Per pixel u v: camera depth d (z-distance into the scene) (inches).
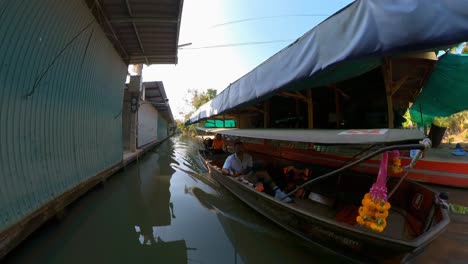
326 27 92.0
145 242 124.8
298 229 105.7
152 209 172.7
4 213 94.1
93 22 176.4
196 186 235.0
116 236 131.4
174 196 201.8
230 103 208.4
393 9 69.7
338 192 144.9
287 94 166.1
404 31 67.1
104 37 207.5
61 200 137.3
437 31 61.6
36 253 111.6
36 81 116.6
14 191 100.5
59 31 133.4
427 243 69.3
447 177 155.2
